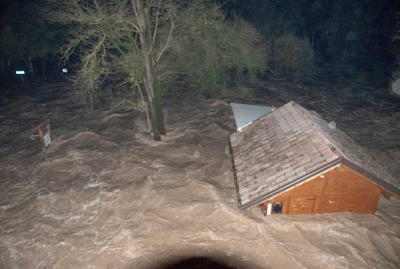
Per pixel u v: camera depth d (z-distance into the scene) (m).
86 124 21.61
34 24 30.03
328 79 33.34
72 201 13.13
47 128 18.12
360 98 26.84
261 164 12.09
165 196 12.97
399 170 15.03
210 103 24.45
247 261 9.89
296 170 10.52
